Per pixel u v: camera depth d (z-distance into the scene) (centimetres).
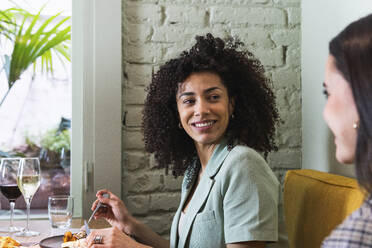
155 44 191
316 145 182
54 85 195
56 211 143
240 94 140
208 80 135
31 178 150
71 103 196
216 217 123
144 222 189
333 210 119
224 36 195
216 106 133
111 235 121
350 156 66
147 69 190
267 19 197
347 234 60
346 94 65
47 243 125
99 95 183
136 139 189
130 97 189
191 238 126
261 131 142
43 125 194
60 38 197
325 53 173
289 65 198
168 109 152
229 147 130
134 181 188
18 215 190
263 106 144
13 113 192
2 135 190
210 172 129
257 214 115
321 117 178
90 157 189
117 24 185
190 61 136
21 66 193
